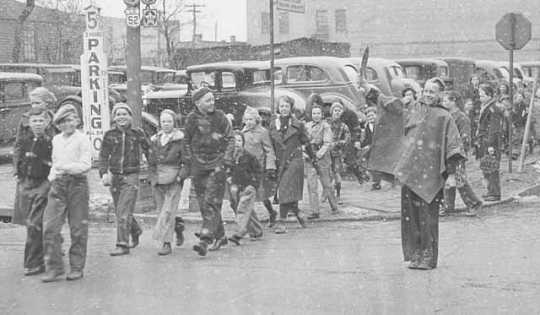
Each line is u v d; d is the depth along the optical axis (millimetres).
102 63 17516
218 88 22406
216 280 8109
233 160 9867
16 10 47094
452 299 7105
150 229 12008
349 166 16188
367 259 9266
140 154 9773
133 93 12828
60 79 24531
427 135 8367
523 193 15555
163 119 9766
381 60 24516
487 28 57438
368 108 16109
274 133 11516
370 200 14422
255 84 22203
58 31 46156
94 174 16703
